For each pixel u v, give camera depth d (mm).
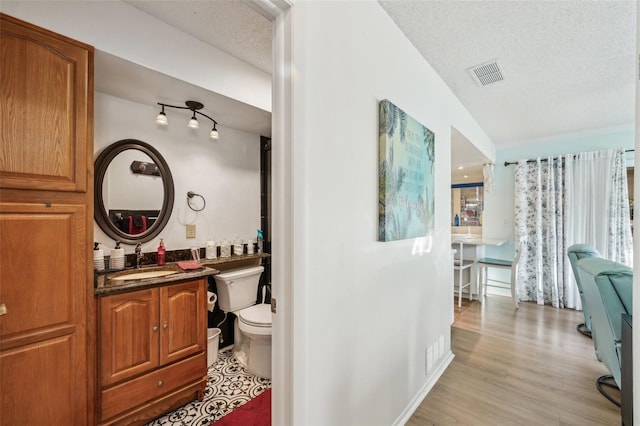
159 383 1662
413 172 1745
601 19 1616
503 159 4480
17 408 1175
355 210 1309
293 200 1009
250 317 2148
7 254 1152
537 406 1805
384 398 1513
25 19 1199
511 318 3432
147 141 2123
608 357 1781
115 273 1837
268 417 1697
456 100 2643
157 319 1662
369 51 1417
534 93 2588
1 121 1129
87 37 1345
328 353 1154
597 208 3639
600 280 1589
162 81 1705
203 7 1481
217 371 2211
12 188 1157
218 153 2598
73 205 1308
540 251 4004
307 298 1054
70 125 1293
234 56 1940
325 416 1137
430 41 1824
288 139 1018
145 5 1469
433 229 2072
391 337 1581
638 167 855
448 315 2389
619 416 1705
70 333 1308
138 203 2080
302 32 1043
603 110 3002
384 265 1515
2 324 1143
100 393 1450
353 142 1300
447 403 1844
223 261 2418
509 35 1760
